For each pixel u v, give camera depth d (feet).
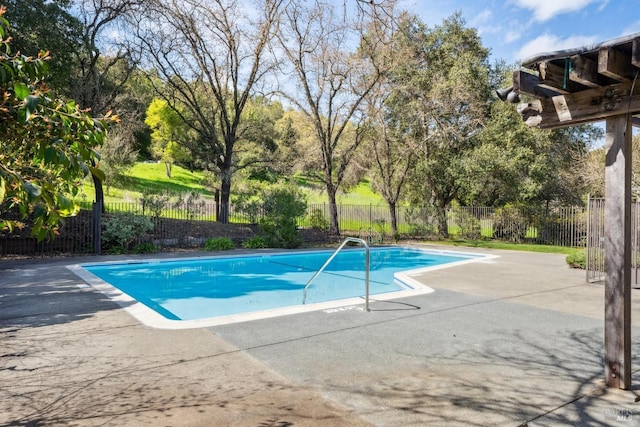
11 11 40.45
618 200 11.75
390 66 65.00
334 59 64.90
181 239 53.98
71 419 9.87
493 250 54.85
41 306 21.40
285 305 27.43
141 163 132.57
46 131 5.04
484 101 74.79
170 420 9.88
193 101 66.59
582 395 11.44
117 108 59.31
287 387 11.84
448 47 75.46
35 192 4.72
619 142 11.62
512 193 69.21
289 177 73.15
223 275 39.52
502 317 19.90
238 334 16.88
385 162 74.02
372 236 67.62
